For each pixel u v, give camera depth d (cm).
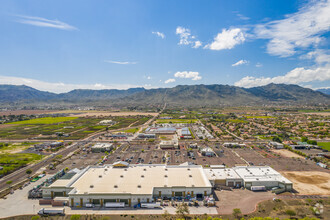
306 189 11088
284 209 9144
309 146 19825
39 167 15125
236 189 11319
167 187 10300
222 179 11644
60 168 14825
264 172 12500
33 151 19738
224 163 15575
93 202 9738
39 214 9050
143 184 10581
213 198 10238
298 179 12375
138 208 9481
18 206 9706
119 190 9994
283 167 14425
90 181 10919
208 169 12950
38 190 10975
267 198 10225
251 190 11150
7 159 16862
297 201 9844
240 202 9869
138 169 12431
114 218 8712
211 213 8969
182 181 10919
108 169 12462
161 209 9362
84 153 18912
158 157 17450
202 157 17338
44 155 18262
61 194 10400
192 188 10312
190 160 16512
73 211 9294
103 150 19562
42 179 12825
